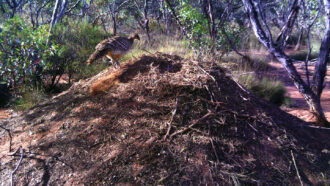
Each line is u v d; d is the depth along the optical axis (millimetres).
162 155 2891
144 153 2906
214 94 3570
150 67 3918
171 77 3686
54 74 6422
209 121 3270
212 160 2910
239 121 3416
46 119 3748
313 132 4082
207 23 7520
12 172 2881
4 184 2766
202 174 2766
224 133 3213
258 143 3248
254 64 9938
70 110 3723
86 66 7078
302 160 3250
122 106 3479
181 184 2670
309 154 3375
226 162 2932
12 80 5582
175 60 4070
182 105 3379
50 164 2945
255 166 2979
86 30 9789
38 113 3975
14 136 3549
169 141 3021
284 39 5133
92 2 10500
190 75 3703
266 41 4832
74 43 8578
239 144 3145
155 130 3146
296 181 2971
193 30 7492
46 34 6043
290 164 3133
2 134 3650
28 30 5762
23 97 5582
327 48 4773
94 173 2758
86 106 3686
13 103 5406
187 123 3232
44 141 3283
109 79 3971
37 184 2750
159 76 3719
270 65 10914
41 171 2877
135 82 3750
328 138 4008
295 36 16391
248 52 11539
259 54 11398
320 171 3184
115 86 3830
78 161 2920
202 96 3504
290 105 6730
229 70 4098
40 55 5754
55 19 7555
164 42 10297
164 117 3285
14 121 3975
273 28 17516
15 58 5547
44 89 6086
